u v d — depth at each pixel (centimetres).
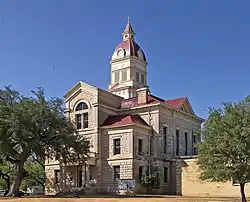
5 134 5231
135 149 6388
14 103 5425
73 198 4559
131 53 10075
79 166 6681
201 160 3688
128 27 10456
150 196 5481
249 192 5594
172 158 6856
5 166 6875
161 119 6838
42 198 4547
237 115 3556
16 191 5438
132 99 7400
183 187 6253
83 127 6938
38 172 8419
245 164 3409
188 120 7619
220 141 3512
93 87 6900
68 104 7181
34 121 5216
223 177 3472
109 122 6775
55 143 5466
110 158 6519
